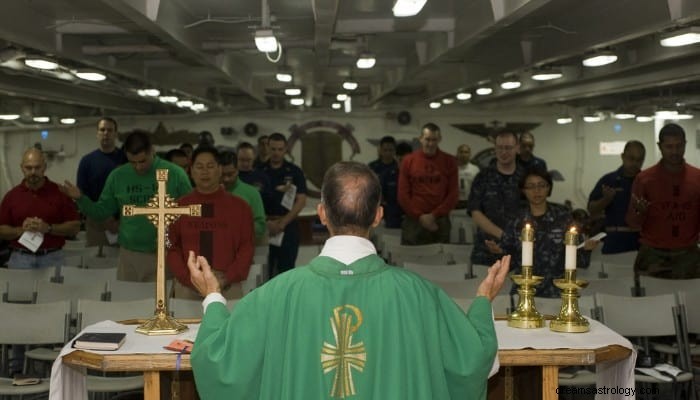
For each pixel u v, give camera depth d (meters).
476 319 2.54
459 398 2.45
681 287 5.88
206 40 9.26
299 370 2.33
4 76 10.39
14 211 6.54
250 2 7.66
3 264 9.50
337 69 13.61
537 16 7.83
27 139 17.70
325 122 18.33
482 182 6.61
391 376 2.32
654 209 6.56
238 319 2.40
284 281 2.44
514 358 3.19
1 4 6.60
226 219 5.14
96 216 6.46
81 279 6.23
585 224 8.54
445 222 8.71
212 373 2.36
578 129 18.05
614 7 6.98
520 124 18.16
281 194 8.66
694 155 15.40
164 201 3.62
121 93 13.15
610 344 3.35
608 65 9.67
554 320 3.68
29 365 5.54
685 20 5.89
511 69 9.80
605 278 6.44
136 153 6.27
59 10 7.59
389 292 2.40
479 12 7.12
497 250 5.29
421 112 18.25
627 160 8.27
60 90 12.34
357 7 7.90
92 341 3.26
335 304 2.37
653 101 13.26
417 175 8.63
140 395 5.48
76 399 3.41
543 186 5.10
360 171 2.51
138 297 5.63
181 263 5.05
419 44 10.23
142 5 6.37
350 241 2.48
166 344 3.35
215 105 16.39
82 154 17.92
